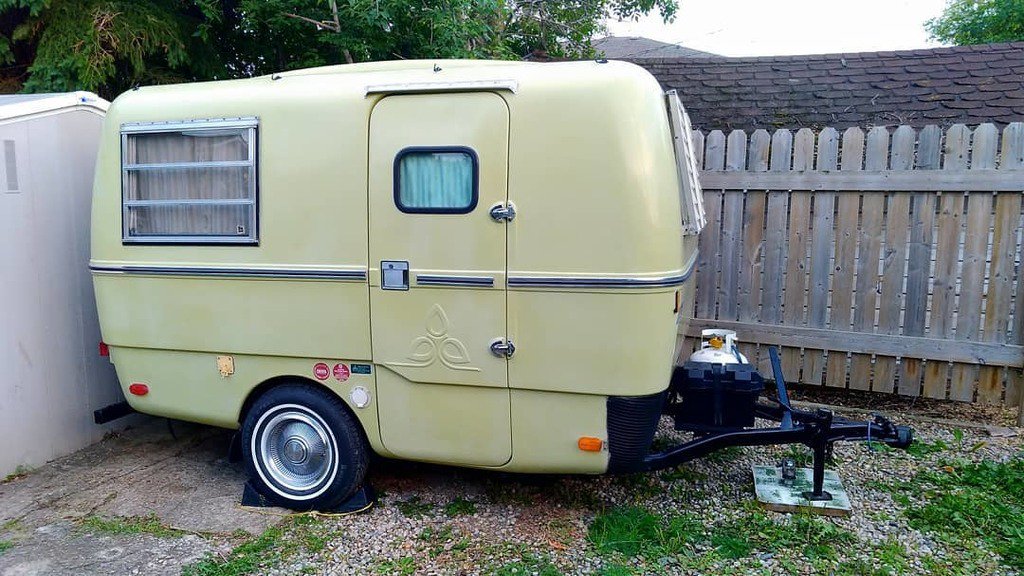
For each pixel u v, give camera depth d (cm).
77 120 464
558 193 322
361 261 351
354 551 346
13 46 739
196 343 386
